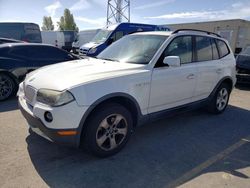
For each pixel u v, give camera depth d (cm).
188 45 439
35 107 300
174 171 310
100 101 306
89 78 309
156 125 465
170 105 410
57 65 390
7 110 527
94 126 310
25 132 404
